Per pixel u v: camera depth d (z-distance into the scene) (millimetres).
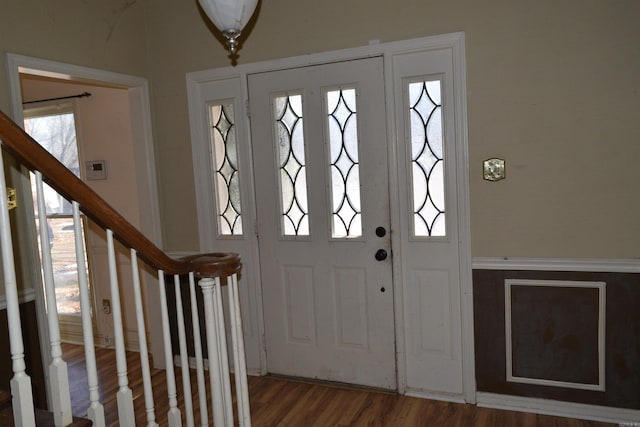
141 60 3203
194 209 3266
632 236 2348
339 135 2867
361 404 2775
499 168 2523
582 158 2387
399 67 2676
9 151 1255
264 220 3104
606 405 2471
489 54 2486
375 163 2783
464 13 2510
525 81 2441
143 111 3227
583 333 2477
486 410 2643
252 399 2893
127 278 3787
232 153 3166
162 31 3197
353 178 2865
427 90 2645
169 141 3283
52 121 3979
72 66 2719
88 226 3863
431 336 2775
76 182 1374
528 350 2582
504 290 2590
